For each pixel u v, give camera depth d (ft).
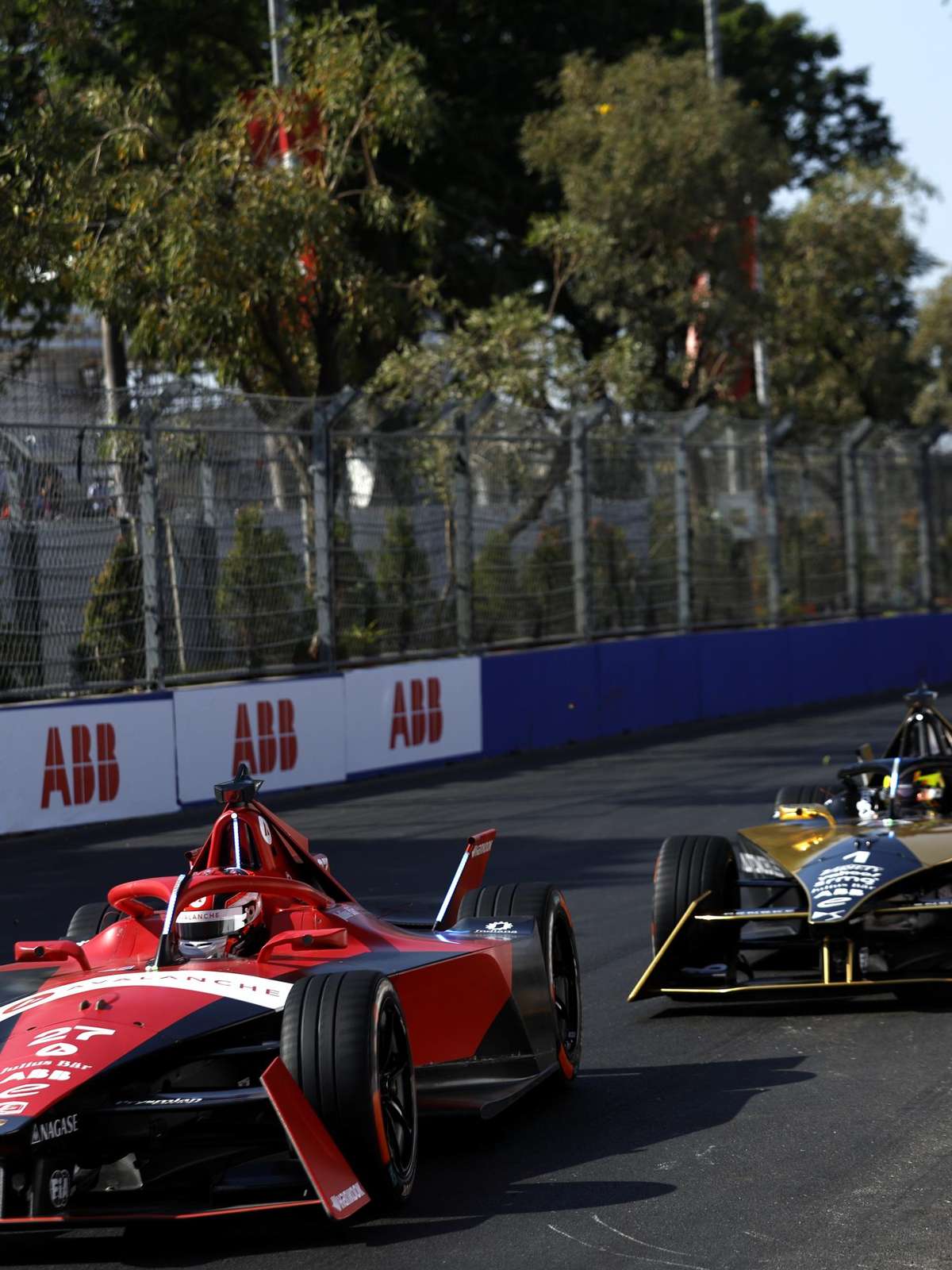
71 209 220.64
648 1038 87.51
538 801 185.88
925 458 371.76
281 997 60.49
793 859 95.30
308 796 192.75
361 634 210.59
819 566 326.44
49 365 312.91
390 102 236.02
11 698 163.73
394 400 272.51
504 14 422.82
